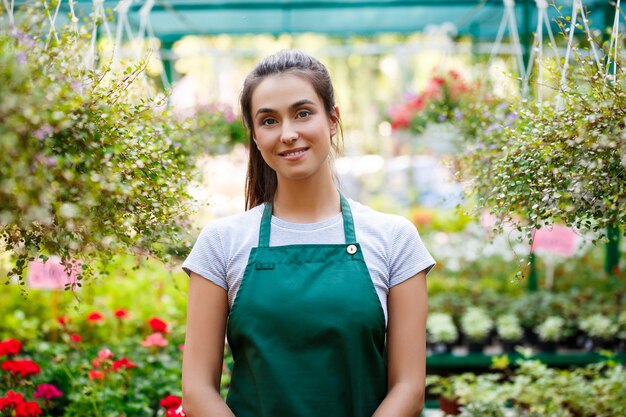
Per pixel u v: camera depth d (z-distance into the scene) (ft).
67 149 4.78
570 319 15.71
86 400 9.26
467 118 10.43
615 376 10.10
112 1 15.79
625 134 5.47
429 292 18.86
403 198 35.88
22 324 13.08
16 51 4.57
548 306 16.33
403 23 22.16
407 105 19.80
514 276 6.29
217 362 5.45
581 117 5.88
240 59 29.40
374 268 5.41
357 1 18.70
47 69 4.92
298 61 5.48
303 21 21.50
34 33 5.05
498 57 22.12
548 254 19.99
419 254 5.54
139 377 10.75
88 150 4.91
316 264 5.34
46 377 10.24
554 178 6.05
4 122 4.16
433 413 11.99
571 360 14.73
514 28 11.13
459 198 8.79
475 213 7.45
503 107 9.25
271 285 5.29
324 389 5.13
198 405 5.21
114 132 5.42
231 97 22.04
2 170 4.22
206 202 6.65
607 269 19.80
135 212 5.55
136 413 9.61
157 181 5.73
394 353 5.39
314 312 5.18
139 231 5.69
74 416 9.25
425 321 5.48
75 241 5.02
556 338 14.85
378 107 36.22
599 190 5.83
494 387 10.66
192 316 5.47
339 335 5.16
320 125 5.36
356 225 5.58
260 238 5.51
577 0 6.81
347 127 41.19
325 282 5.26
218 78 22.88
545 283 19.84
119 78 6.15
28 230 5.26
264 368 5.18
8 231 5.36
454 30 22.39
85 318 13.34
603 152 5.72
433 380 11.04
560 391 10.31
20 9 5.19
